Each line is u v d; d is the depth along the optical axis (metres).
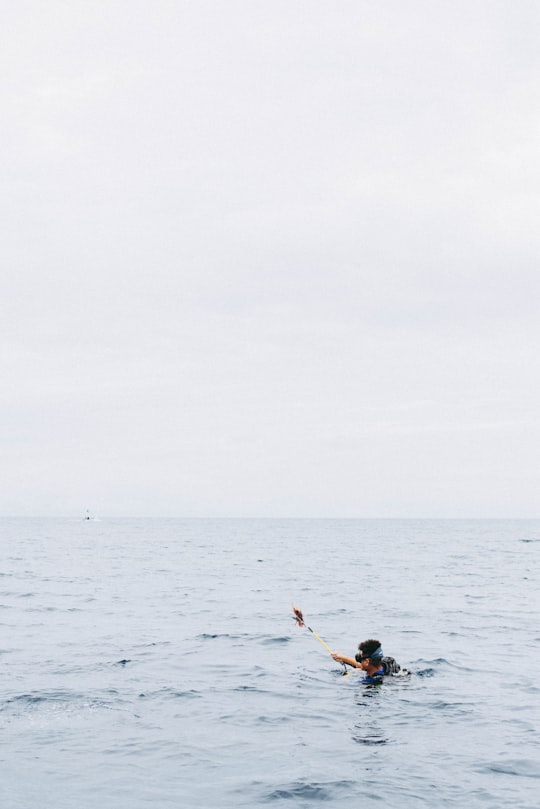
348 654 15.86
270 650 16.20
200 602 25.31
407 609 23.75
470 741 9.74
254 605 24.55
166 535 118.94
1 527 176.75
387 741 9.73
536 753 9.24
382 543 90.75
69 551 63.00
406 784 8.16
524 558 58.09
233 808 7.46
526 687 12.86
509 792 7.92
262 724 10.50
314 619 21.16
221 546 77.12
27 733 9.97
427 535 132.50
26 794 7.77
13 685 12.66
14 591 28.47
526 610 23.89
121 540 93.56
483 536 127.69
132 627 19.41
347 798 7.73
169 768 8.64
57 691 12.26
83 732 10.03
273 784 8.14
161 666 14.38
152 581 33.75
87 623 20.06
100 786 8.04
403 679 13.42
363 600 26.39
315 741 9.72
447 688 12.78
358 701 11.86
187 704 11.55
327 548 74.44
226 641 17.30
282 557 56.16
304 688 12.72
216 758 9.02
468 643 17.25
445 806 7.53
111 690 12.37
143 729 10.20
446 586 32.41
